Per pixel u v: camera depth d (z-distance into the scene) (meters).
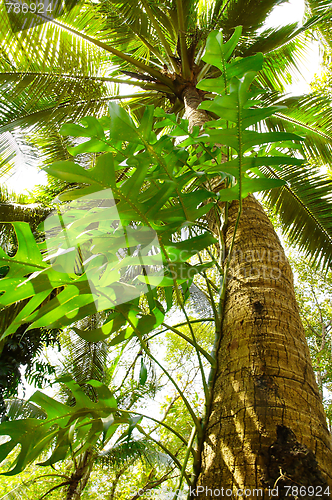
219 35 0.93
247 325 0.91
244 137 0.89
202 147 1.22
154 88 3.39
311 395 0.77
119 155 0.97
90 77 3.09
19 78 2.80
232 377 0.83
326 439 0.70
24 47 2.72
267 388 0.76
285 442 0.67
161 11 3.54
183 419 5.51
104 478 6.11
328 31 3.49
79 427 1.11
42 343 3.90
